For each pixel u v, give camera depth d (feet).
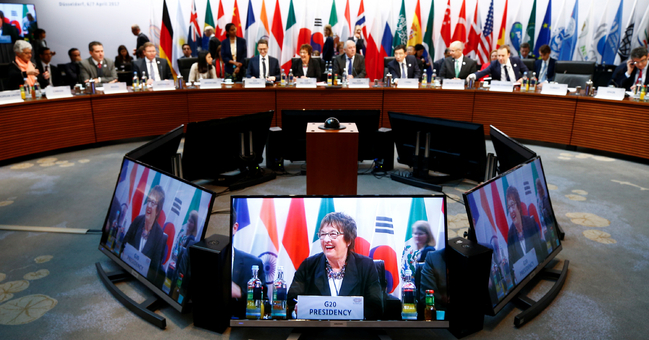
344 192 11.89
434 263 6.64
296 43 30.63
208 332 7.10
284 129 14.39
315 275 6.64
